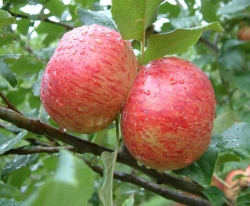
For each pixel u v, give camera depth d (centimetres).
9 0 46
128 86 27
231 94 66
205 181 28
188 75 26
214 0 59
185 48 29
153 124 25
